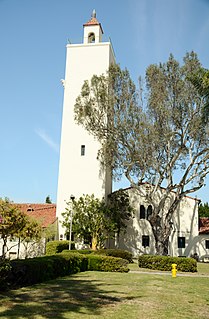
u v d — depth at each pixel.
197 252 38.50
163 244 30.42
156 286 15.58
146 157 29.05
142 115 29.30
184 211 39.56
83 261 22.30
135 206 40.34
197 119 28.31
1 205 16.41
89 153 39.28
